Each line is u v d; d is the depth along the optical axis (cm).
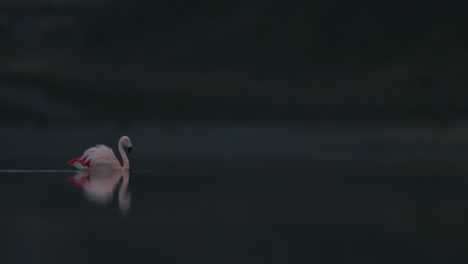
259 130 7556
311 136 6525
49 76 10356
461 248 1476
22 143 5378
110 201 2081
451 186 2470
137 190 2350
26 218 1792
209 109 9312
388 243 1527
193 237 1574
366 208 1969
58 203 2028
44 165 3275
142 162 3562
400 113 8900
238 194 2258
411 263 1359
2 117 8481
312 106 9400
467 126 7669
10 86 9656
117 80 10731
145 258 1380
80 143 5419
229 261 1364
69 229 1650
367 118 8669
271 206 2002
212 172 2983
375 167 3275
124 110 9225
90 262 1349
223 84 10994
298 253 1432
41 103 9212
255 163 3500
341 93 10256
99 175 2842
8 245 1488
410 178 2752
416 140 6050
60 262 1347
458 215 1848
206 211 1914
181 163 3484
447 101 9488
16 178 2705
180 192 2294
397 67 11425
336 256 1408
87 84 10188
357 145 5397
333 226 1708
